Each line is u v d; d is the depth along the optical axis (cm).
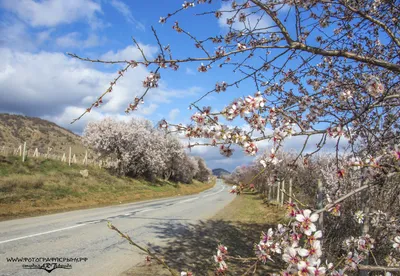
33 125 7262
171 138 4178
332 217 511
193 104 254
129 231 941
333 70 405
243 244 828
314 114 349
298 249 177
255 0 264
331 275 212
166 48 302
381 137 308
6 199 1295
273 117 265
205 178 7169
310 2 297
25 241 743
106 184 2339
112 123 3169
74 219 1126
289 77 383
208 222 1199
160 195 2778
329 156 722
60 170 2180
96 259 625
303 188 830
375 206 398
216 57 279
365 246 315
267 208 1711
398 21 319
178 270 576
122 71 288
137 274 548
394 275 290
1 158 1905
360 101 331
